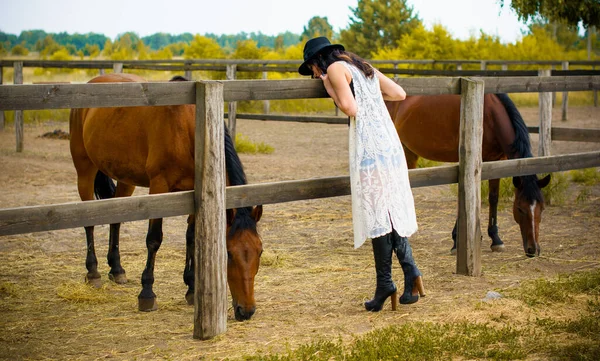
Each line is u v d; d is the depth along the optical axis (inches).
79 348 139.1
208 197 138.9
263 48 1223.5
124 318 161.2
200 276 141.6
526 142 212.2
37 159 458.3
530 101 978.7
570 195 329.1
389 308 164.1
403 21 1980.8
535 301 163.6
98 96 127.1
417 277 157.5
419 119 242.1
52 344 141.7
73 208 125.3
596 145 532.4
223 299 144.9
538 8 477.1
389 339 135.5
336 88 148.8
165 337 146.0
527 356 128.2
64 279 197.3
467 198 191.3
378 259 157.9
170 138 159.3
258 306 168.1
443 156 243.1
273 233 260.8
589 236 244.7
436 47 1178.6
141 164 172.7
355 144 151.3
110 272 196.5
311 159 486.6
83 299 176.2
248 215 145.6
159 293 185.0
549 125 300.8
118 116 175.9
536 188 209.5
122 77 201.9
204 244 140.3
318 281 192.4
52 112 778.2
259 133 687.7
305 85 156.4
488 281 188.2
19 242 243.6
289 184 154.9
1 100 117.2
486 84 191.3
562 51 1385.3
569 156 213.2
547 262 209.3
